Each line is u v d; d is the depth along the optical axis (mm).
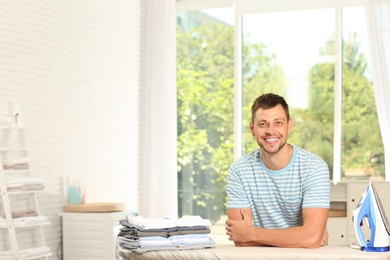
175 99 8984
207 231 3459
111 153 8258
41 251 6316
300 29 8867
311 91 8812
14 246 6109
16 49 6699
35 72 6957
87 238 7012
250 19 9086
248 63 9109
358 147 8609
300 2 8828
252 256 3223
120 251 3445
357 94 8633
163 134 8898
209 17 9359
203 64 9367
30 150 6871
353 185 7441
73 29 7559
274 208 3662
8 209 6129
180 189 9398
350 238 7410
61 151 7348
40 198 7004
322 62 8773
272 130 3441
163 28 8922
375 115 8562
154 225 3348
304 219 3506
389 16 8125
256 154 3676
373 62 8180
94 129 7926
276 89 8977
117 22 8383
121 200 8445
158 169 8906
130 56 8664
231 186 3705
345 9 8695
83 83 7727
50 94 7180
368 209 3338
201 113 9359
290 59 8922
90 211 7023
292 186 3578
